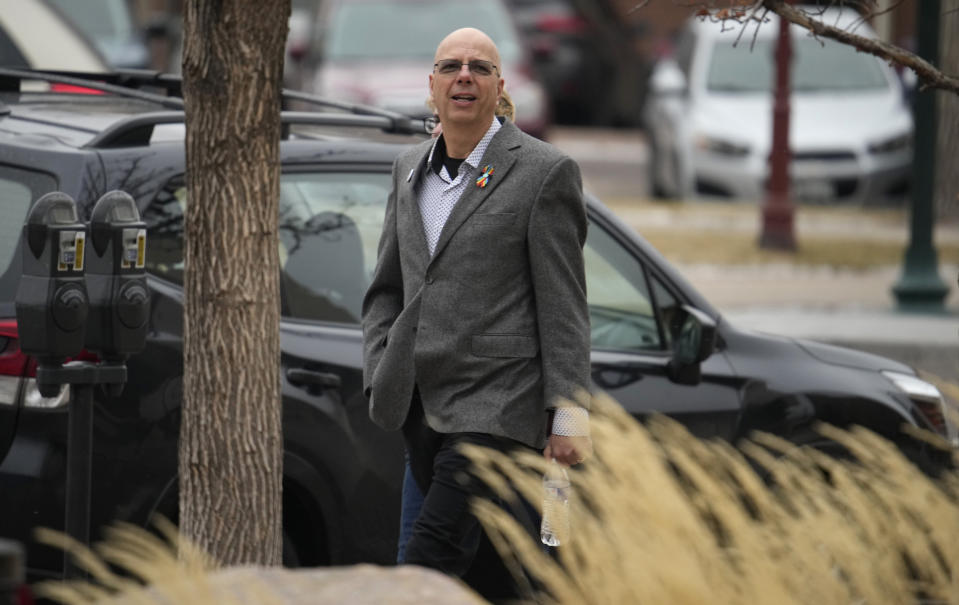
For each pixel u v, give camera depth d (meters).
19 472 17.34
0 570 9.62
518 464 16.45
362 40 65.06
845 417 21.88
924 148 46.31
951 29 45.31
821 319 43.62
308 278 19.58
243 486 16.42
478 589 17.98
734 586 13.88
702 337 20.27
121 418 17.64
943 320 44.34
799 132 62.94
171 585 11.92
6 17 35.88
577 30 99.75
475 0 67.94
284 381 18.73
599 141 95.12
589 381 16.41
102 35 62.31
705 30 67.56
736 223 59.94
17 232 18.20
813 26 17.41
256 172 16.22
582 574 13.98
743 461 18.59
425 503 16.42
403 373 16.72
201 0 15.82
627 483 13.83
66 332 16.33
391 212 17.42
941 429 22.59
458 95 16.50
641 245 21.50
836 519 15.06
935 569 15.69
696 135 63.25
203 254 16.23
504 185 16.52
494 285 16.48
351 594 12.51
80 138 19.08
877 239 57.78
